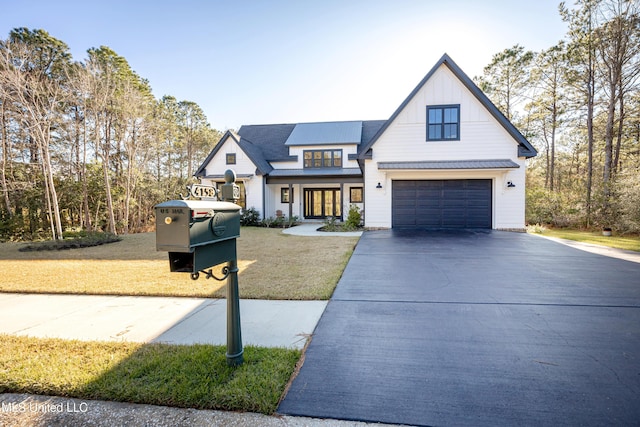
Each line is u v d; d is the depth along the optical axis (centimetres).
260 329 354
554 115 2072
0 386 248
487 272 604
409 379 250
